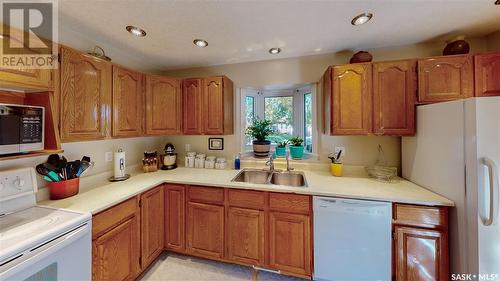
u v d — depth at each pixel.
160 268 1.92
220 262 2.02
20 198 1.31
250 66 2.51
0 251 0.87
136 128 2.00
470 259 1.24
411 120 1.73
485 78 1.55
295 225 1.73
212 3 1.33
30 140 1.20
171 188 2.05
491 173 1.14
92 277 1.31
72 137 1.43
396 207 1.50
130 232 1.63
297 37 1.84
